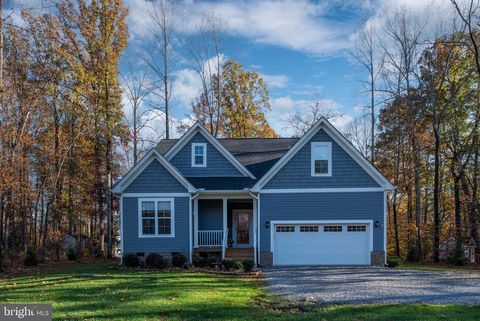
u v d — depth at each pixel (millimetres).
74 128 30672
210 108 38938
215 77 39062
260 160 22953
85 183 31672
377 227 19875
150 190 20469
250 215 22875
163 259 18875
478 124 27047
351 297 11055
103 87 27188
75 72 25078
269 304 9984
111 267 19062
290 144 24578
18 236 28922
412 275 15945
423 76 27375
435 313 9008
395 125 30891
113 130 28516
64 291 11656
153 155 20516
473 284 13523
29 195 25297
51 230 29656
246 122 40344
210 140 22234
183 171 22125
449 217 31203
